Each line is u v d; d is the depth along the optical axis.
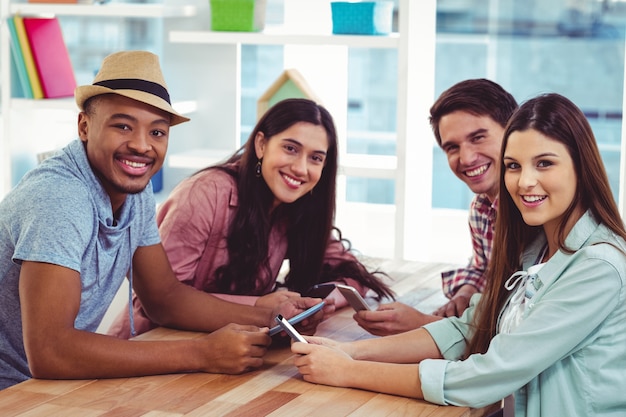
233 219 2.75
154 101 2.12
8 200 2.15
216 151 3.91
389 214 4.22
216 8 3.58
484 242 2.87
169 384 2.05
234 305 2.51
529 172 2.00
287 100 2.71
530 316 1.95
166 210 2.78
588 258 1.94
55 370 2.04
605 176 2.02
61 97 3.88
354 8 3.46
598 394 1.94
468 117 2.70
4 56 3.78
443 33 4.68
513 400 2.01
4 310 2.22
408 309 2.50
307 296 2.59
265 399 1.97
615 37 4.52
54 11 3.72
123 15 3.62
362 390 2.04
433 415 1.90
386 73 4.69
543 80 4.62
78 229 2.09
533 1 4.56
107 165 2.15
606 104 4.59
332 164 2.78
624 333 1.96
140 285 2.50
